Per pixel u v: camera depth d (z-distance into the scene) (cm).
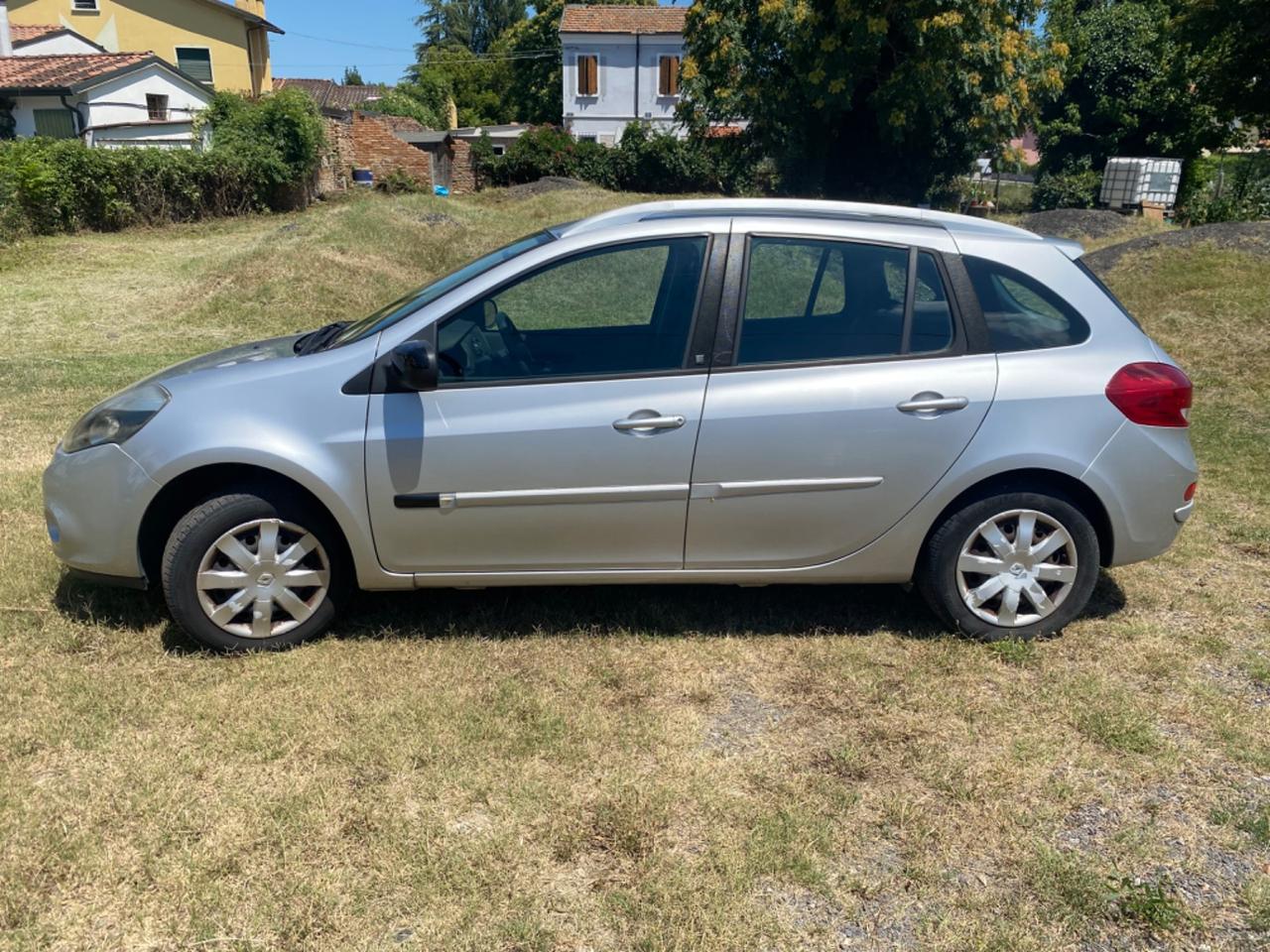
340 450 364
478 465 366
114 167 1945
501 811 288
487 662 376
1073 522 385
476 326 379
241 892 254
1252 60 2883
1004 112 2177
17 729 323
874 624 414
